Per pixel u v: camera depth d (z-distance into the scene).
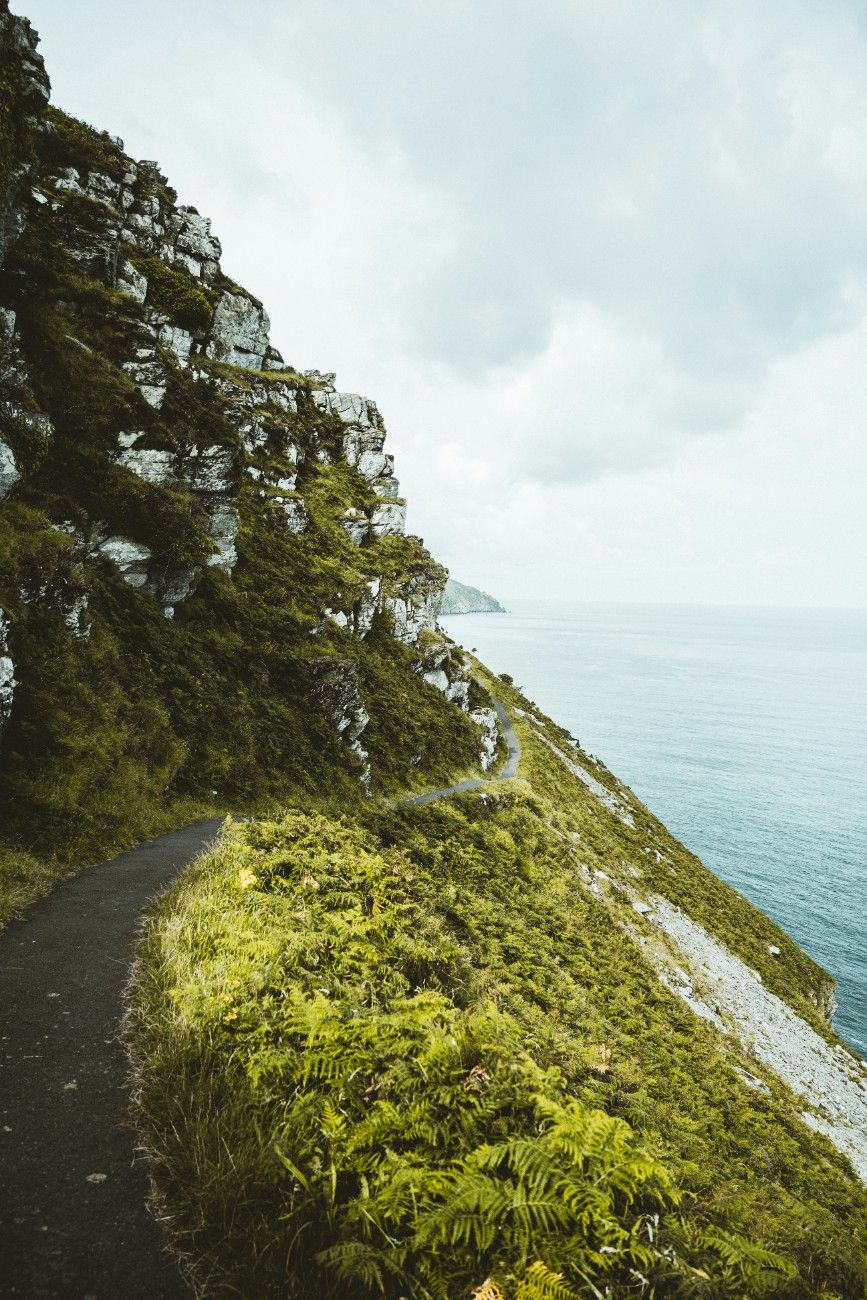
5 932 8.27
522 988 13.93
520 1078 5.25
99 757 15.00
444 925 13.39
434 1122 4.43
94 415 24.55
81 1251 3.55
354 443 73.50
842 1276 4.86
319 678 32.38
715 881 58.69
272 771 23.86
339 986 6.76
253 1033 5.46
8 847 11.02
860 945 71.06
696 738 199.38
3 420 18.91
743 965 37.66
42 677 15.02
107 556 22.80
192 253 56.75
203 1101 4.66
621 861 42.94
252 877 9.71
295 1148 4.25
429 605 67.62
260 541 43.69
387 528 68.88
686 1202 5.04
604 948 22.55
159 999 6.34
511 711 81.81
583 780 67.12
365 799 29.23
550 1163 3.96
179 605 27.11
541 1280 3.26
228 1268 3.48
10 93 17.98
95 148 46.06
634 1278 3.55
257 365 66.25
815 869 95.12
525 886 24.22
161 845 14.35
